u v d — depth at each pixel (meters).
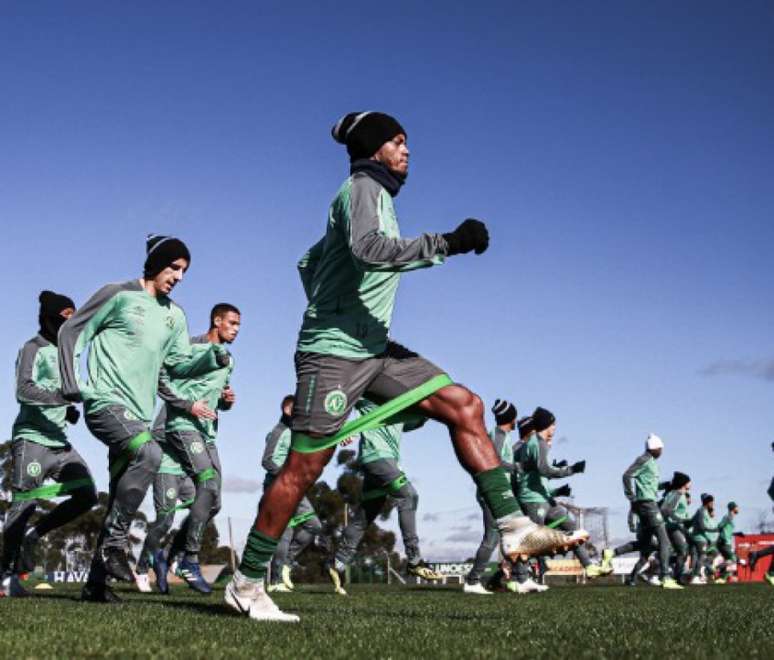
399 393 4.70
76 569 36.47
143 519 32.25
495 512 4.57
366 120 4.67
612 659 2.99
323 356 4.63
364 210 4.47
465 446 4.65
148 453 6.56
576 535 4.45
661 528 16.42
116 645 3.29
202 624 4.24
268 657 3.02
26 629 3.82
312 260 4.98
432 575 11.69
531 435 13.20
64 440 8.39
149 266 6.89
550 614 6.02
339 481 42.56
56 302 8.40
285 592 12.03
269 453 12.14
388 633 3.90
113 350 6.71
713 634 3.93
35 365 8.29
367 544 42.72
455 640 3.59
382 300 4.73
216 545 46.47
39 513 19.56
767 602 8.59
